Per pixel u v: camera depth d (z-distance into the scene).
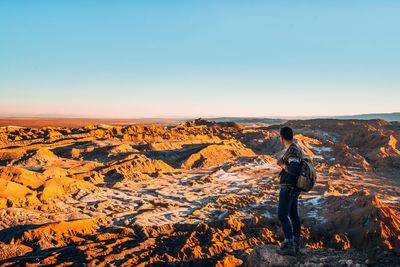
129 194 23.17
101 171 28.19
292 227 6.86
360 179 30.03
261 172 31.80
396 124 61.09
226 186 26.22
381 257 6.48
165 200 21.66
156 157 36.31
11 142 40.12
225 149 39.56
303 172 6.41
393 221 15.95
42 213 17.84
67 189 21.91
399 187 27.59
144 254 13.46
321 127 56.56
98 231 16.27
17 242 14.28
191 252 13.51
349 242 15.12
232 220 16.72
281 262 6.64
